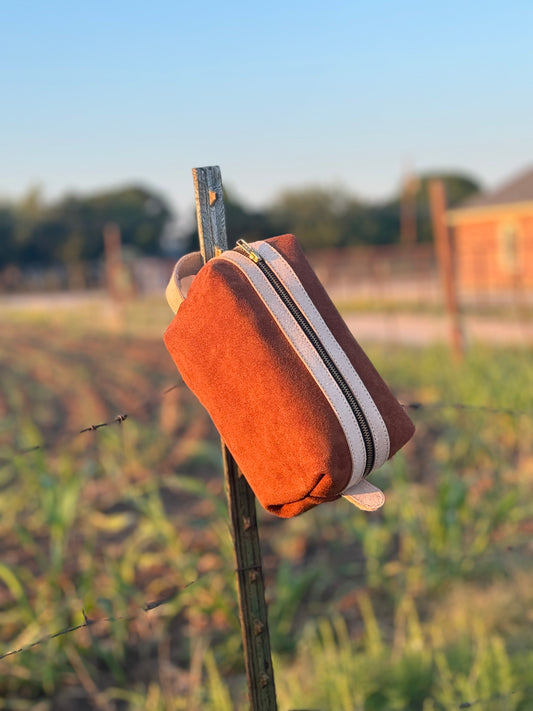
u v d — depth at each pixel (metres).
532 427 7.45
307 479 1.48
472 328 17.67
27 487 6.81
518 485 6.12
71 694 4.07
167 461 8.03
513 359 11.03
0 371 16.59
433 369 11.70
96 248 64.69
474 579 4.74
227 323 1.51
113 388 13.24
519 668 3.51
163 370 14.95
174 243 67.06
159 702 3.70
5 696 4.09
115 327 25.75
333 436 1.48
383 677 3.60
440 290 30.70
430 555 4.85
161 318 27.55
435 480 6.66
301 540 5.66
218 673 4.14
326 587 5.05
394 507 5.71
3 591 5.08
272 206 57.94
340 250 55.50
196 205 1.74
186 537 5.82
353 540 5.70
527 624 4.10
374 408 1.54
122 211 66.06
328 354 1.53
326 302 1.64
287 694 3.60
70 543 5.91
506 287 28.59
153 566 5.39
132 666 4.26
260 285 1.54
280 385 1.49
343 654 3.70
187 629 4.56
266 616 1.91
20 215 66.38
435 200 12.34
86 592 4.32
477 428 7.33
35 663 4.17
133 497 5.30
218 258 1.58
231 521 1.85
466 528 5.38
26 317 32.88
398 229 58.38
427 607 4.54
